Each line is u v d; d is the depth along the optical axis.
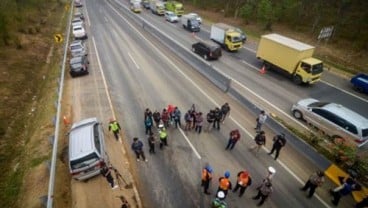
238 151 17.31
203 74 28.03
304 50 26.23
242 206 13.64
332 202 13.96
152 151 17.14
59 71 29.17
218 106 22.44
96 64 31.78
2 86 25.98
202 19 56.97
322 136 19.25
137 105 22.75
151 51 35.97
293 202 13.91
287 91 26.11
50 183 13.70
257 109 20.86
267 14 43.22
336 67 31.72
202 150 17.39
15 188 15.15
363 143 17.62
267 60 30.11
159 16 58.78
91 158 14.65
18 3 50.28
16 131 20.91
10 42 36.03
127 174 15.61
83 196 14.34
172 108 20.03
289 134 18.06
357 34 36.78
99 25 50.34
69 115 21.34
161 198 14.09
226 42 36.62
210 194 14.27
